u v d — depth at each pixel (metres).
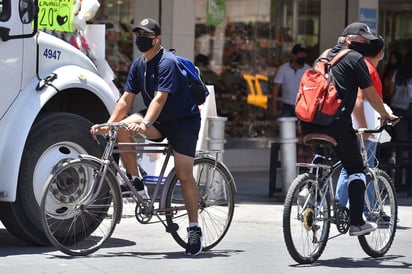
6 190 19.41
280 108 38.97
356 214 19.33
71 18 22.69
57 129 20.27
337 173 19.75
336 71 18.97
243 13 38.41
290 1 39.97
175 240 20.22
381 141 23.72
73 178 19.53
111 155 19.03
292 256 18.77
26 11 19.73
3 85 19.48
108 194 19.22
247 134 38.59
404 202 30.69
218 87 37.72
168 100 19.22
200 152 20.41
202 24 36.81
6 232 22.73
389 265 19.62
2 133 19.50
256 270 18.52
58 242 18.91
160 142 19.92
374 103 19.27
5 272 17.61
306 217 18.81
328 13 40.16
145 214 19.45
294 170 29.27
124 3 35.09
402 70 37.72
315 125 19.00
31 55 20.08
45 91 20.05
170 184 19.67
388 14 43.31
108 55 34.88
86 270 17.92
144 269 18.19
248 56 38.72
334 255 20.61
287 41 40.00
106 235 19.64
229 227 22.45
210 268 18.53
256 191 32.28
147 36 19.06
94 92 21.08
